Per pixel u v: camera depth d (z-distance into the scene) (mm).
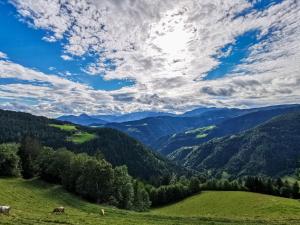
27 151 130000
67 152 121062
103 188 100312
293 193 142500
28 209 55812
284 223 62562
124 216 67062
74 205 77688
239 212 92562
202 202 123375
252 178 151125
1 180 98812
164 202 146250
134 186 129250
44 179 118750
